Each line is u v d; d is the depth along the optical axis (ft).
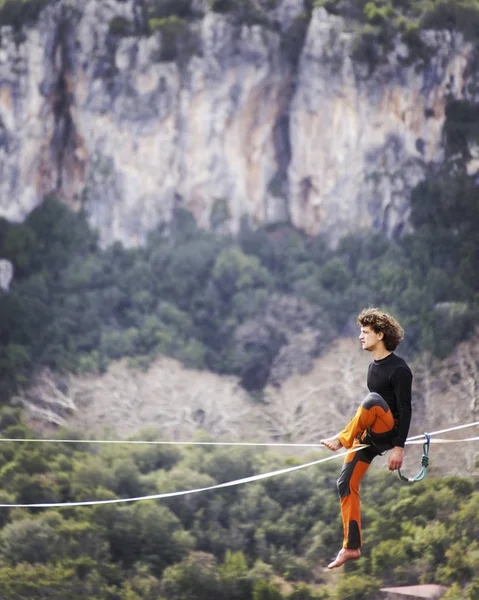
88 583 111.96
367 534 122.21
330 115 229.86
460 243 208.13
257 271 215.72
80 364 188.24
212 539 122.11
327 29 230.27
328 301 204.13
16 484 131.75
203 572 114.73
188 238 228.84
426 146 227.20
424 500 125.39
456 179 221.05
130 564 117.19
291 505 129.08
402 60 227.40
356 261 216.54
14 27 226.99
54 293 211.20
